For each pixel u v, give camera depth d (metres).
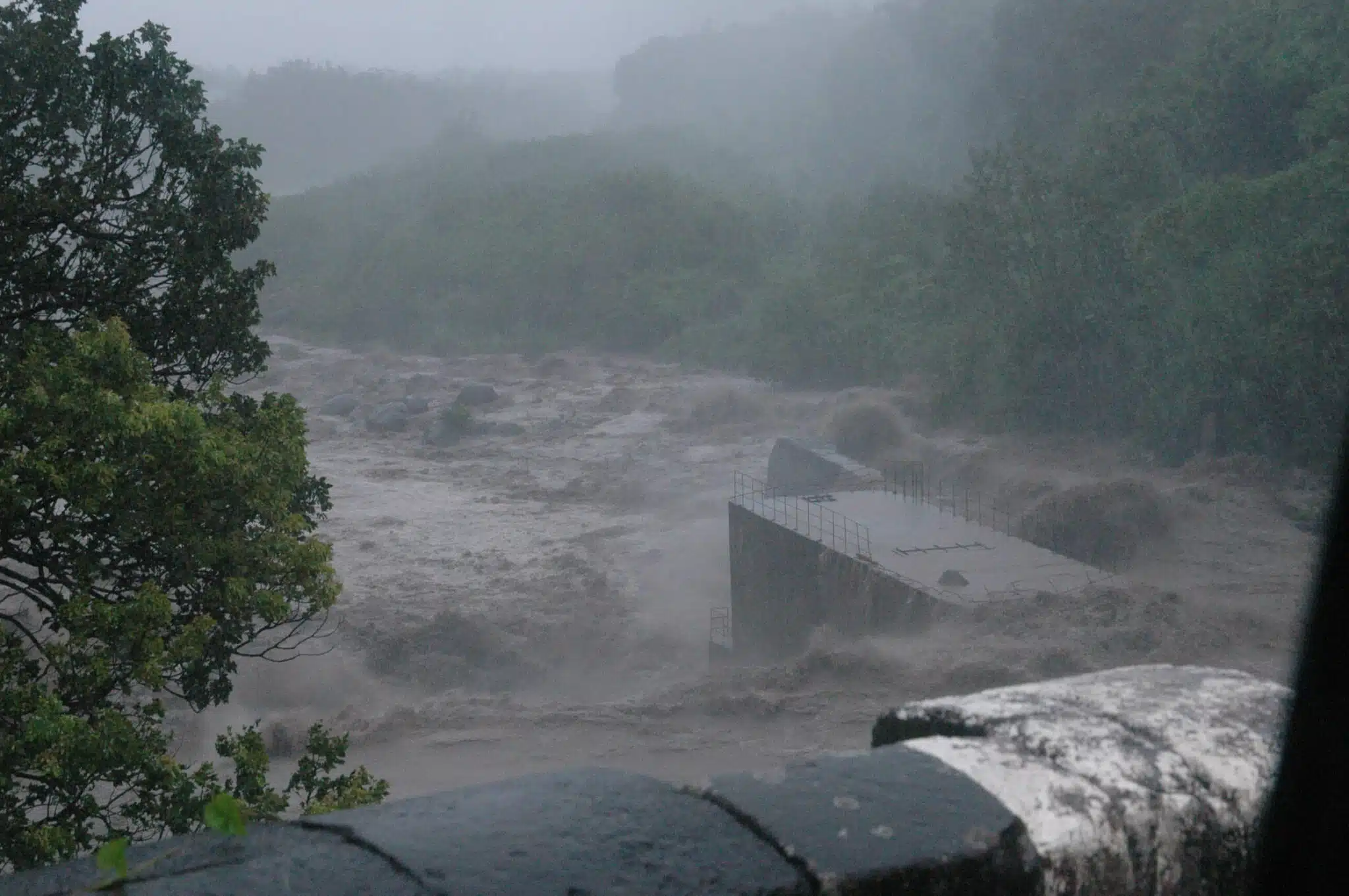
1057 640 21.03
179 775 10.64
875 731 2.61
